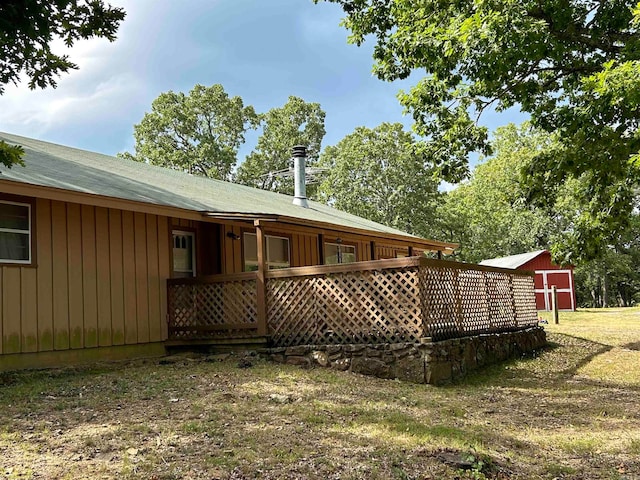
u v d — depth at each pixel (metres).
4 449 3.99
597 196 11.73
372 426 4.93
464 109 10.85
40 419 4.87
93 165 11.01
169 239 9.87
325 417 5.18
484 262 34.38
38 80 5.05
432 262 8.14
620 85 7.36
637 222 33.53
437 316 8.14
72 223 8.28
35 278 7.71
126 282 8.98
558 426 5.42
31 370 7.41
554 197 10.94
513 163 38.59
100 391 6.14
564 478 3.92
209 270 10.66
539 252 27.98
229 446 4.17
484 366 9.16
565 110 9.20
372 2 11.25
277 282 8.88
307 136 42.12
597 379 8.27
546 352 11.20
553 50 8.17
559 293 27.62
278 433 4.56
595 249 11.69
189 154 38.28
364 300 8.10
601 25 9.27
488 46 8.16
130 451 3.98
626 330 15.10
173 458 3.86
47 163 9.38
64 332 7.98
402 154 33.81
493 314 10.48
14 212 7.59
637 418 5.75
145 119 39.00
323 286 8.45
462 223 37.06
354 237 14.47
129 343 8.89
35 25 4.57
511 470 4.01
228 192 13.95
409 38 9.73
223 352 9.10
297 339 8.62
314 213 15.45
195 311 9.52
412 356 7.56
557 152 10.05
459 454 4.16
